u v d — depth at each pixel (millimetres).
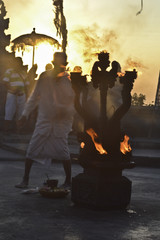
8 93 13641
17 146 11969
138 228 4578
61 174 8414
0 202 5504
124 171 9414
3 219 4684
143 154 11250
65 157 6449
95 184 5250
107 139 5379
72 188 5492
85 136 5480
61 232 4297
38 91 6406
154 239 4230
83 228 4469
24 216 4844
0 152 11672
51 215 4938
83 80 5523
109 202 5309
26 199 5734
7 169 8734
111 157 5379
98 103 5855
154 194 6695
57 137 6359
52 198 5863
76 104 5520
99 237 4191
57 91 6320
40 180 7457
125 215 5121
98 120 5473
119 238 4191
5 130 13969
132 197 6316
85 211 5211
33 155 6465
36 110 15039
